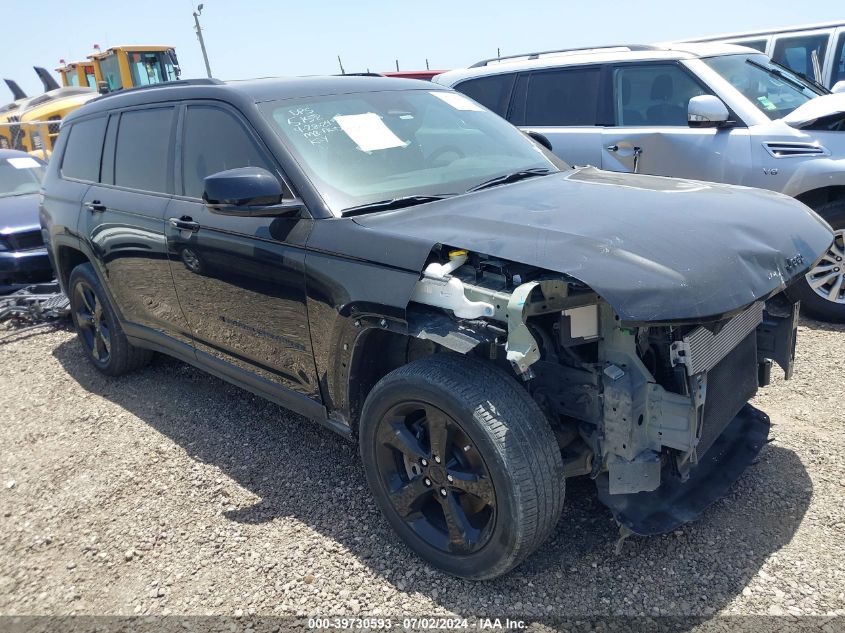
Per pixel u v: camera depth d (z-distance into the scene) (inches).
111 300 183.2
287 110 133.6
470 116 156.6
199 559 115.8
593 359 102.9
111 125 178.5
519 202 114.2
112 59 655.1
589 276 86.1
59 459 154.4
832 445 133.7
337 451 147.3
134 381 196.5
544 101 255.3
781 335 120.5
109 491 139.3
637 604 98.0
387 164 129.1
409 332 100.2
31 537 126.6
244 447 152.4
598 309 96.6
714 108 210.2
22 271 275.4
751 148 205.6
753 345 115.6
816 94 238.2
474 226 103.0
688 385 94.1
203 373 197.9
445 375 98.8
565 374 101.4
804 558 104.2
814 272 194.7
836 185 191.3
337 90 144.3
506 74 265.6
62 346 234.4
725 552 106.7
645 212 105.0
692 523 113.8
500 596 101.5
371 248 105.7
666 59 231.0
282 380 132.4
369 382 117.6
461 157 139.6
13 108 705.0
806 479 123.4
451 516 102.5
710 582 101.0
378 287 103.0
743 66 233.5
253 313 131.4
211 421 166.7
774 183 200.5
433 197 120.8
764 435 123.5
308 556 114.0
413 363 105.0
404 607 101.2
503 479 92.6
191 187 146.6
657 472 99.0
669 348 95.9
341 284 108.9
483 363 100.2
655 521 103.0
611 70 240.7
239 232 128.6
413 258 99.7
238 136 134.0
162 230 149.9
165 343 167.8
